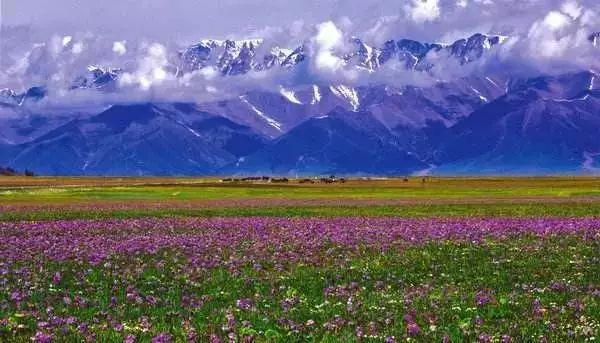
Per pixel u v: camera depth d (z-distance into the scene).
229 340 18.08
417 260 35.25
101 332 18.94
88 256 35.69
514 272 31.28
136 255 36.78
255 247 40.06
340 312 22.28
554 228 51.56
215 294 25.69
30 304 23.09
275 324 20.67
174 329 19.55
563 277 29.67
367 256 36.72
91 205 92.25
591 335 19.12
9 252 37.28
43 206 89.12
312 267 32.94
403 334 19.34
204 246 40.62
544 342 18.39
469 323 20.27
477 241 43.19
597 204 89.94
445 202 99.81
